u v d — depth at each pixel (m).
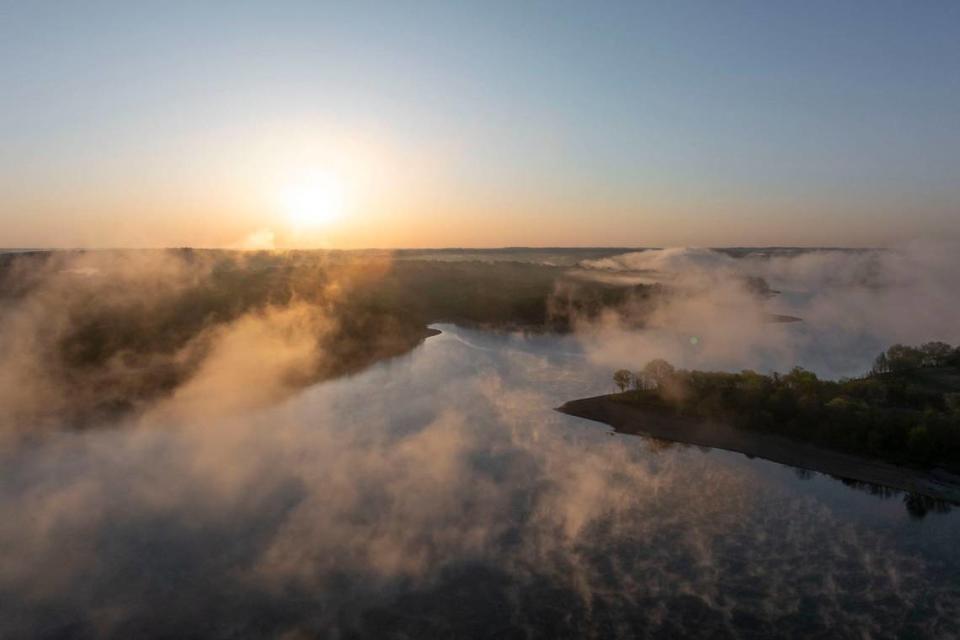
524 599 34.94
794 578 36.72
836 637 31.66
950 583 36.00
